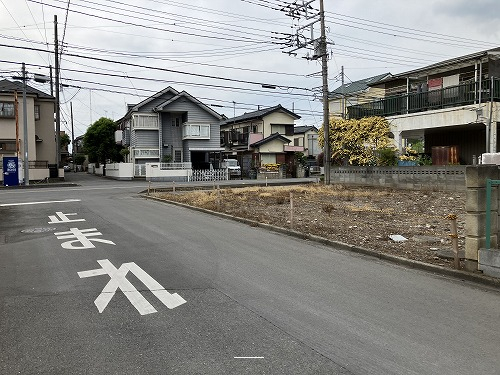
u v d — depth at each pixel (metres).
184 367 3.23
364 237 8.23
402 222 9.97
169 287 5.24
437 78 19.77
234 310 4.46
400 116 19.67
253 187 21.91
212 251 7.28
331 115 25.92
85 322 4.12
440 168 16.30
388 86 23.75
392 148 19.53
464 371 3.20
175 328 3.97
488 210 5.65
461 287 5.32
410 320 4.21
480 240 5.73
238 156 43.56
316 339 3.75
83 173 47.78
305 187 20.42
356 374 3.14
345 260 6.72
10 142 29.14
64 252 7.16
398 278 5.71
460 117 17.05
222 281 5.52
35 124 33.41
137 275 5.76
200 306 4.57
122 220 10.76
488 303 4.71
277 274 5.88
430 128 18.67
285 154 41.84
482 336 3.83
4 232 9.16
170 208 13.51
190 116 36.06
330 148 22.55
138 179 32.53
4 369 3.20
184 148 36.72
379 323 4.12
